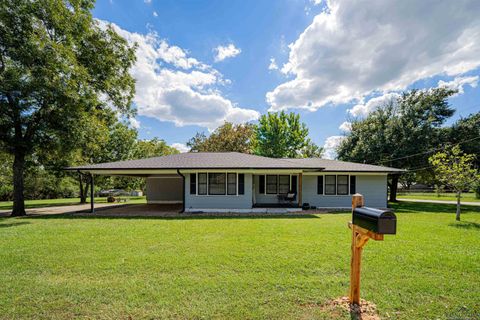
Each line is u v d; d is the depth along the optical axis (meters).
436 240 6.09
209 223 8.79
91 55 13.41
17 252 5.12
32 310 2.83
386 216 2.29
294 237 6.42
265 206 13.71
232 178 12.79
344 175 14.42
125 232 7.16
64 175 20.23
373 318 2.67
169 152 41.22
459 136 18.77
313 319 2.64
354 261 2.94
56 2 11.10
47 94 10.43
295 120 36.19
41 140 12.28
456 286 3.46
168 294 3.22
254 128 34.03
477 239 6.20
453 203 18.12
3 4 9.95
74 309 2.86
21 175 11.93
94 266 4.27
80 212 12.68
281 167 11.88
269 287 3.42
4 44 10.26
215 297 3.14
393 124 19.47
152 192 19.12
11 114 11.19
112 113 16.06
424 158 18.11
